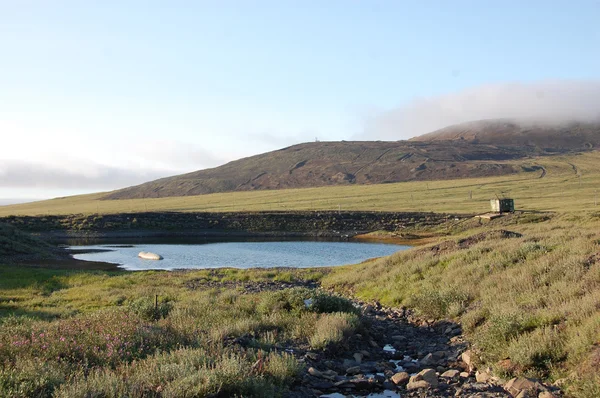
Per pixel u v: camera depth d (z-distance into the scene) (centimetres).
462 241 2850
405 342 1373
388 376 1030
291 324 1390
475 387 909
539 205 9212
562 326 1085
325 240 7550
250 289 2766
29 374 770
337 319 1348
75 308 2073
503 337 1117
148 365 875
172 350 1028
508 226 6112
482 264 1972
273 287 2872
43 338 1020
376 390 933
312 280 3228
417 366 1111
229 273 3597
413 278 2195
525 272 1645
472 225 7281
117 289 2653
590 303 1130
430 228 7962
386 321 1653
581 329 1004
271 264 4834
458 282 1855
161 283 3009
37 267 4022
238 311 1617
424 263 2350
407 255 2773
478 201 10944
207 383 756
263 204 12675
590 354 901
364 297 2266
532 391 844
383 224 8612
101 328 1141
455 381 974
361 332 1370
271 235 8356
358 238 7731
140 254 5444
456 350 1221
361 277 2662
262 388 799
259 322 1376
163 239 7912
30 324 1314
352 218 8994
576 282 1388
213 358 921
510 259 1941
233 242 7369
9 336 1045
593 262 1555
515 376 952
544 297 1345
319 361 1094
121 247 6688
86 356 956
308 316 1460
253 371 875
